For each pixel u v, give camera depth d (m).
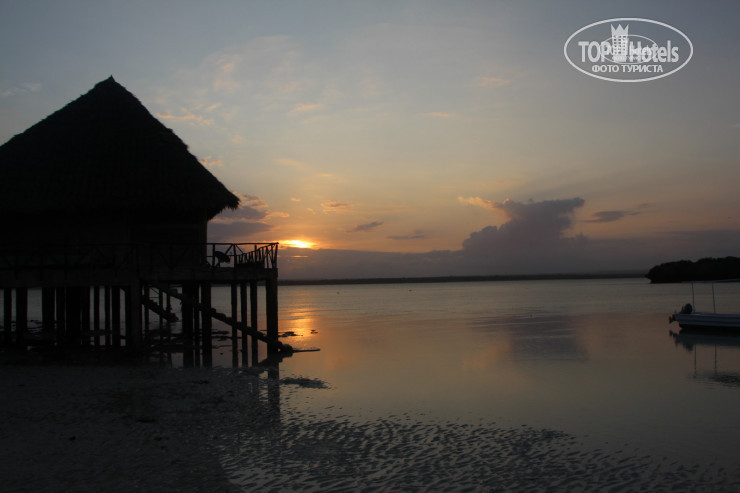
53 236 18.52
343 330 32.34
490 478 8.27
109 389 13.36
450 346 24.34
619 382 16.08
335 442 9.89
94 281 16.67
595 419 11.90
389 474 8.34
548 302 64.50
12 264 17.52
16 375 14.95
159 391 13.31
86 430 9.97
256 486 7.71
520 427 11.20
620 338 27.14
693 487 8.05
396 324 36.47
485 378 16.66
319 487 7.75
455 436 10.46
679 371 17.94
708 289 101.00
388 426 11.10
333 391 14.49
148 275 17.41
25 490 7.27
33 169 18.55
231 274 18.80
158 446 9.23
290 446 9.57
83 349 19.98
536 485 8.03
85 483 7.57
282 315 47.41
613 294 86.62
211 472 8.18
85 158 18.88
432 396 14.09
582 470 8.68
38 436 9.55
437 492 7.69
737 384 15.79
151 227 19.12
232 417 11.31
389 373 17.42
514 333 29.81
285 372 17.38
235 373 16.45
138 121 20.33
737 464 9.05
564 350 22.84
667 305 55.03
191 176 19.09
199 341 24.17
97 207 17.95
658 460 9.21
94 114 20.25
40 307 56.28
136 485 7.55
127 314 18.39
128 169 18.73
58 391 13.02
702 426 11.41
